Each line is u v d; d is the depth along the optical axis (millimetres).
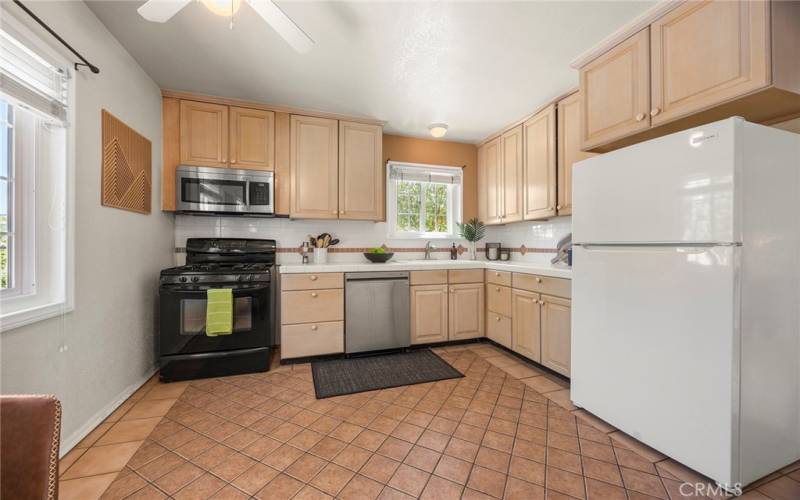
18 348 1320
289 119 2980
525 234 3605
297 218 3125
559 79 2443
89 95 1730
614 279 1729
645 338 1569
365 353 3008
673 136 1459
